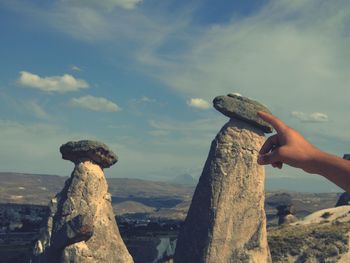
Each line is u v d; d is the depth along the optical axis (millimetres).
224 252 37312
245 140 39000
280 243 61312
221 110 39438
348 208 77625
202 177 39562
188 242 38531
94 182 33156
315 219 75875
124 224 165500
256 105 39594
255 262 36938
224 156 38938
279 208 84000
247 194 38281
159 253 81750
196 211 38906
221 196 38250
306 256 58000
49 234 32750
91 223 31312
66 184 34156
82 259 30969
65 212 32625
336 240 60062
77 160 33906
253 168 38594
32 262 32875
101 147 33406
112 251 32375
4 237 126250
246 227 37812
